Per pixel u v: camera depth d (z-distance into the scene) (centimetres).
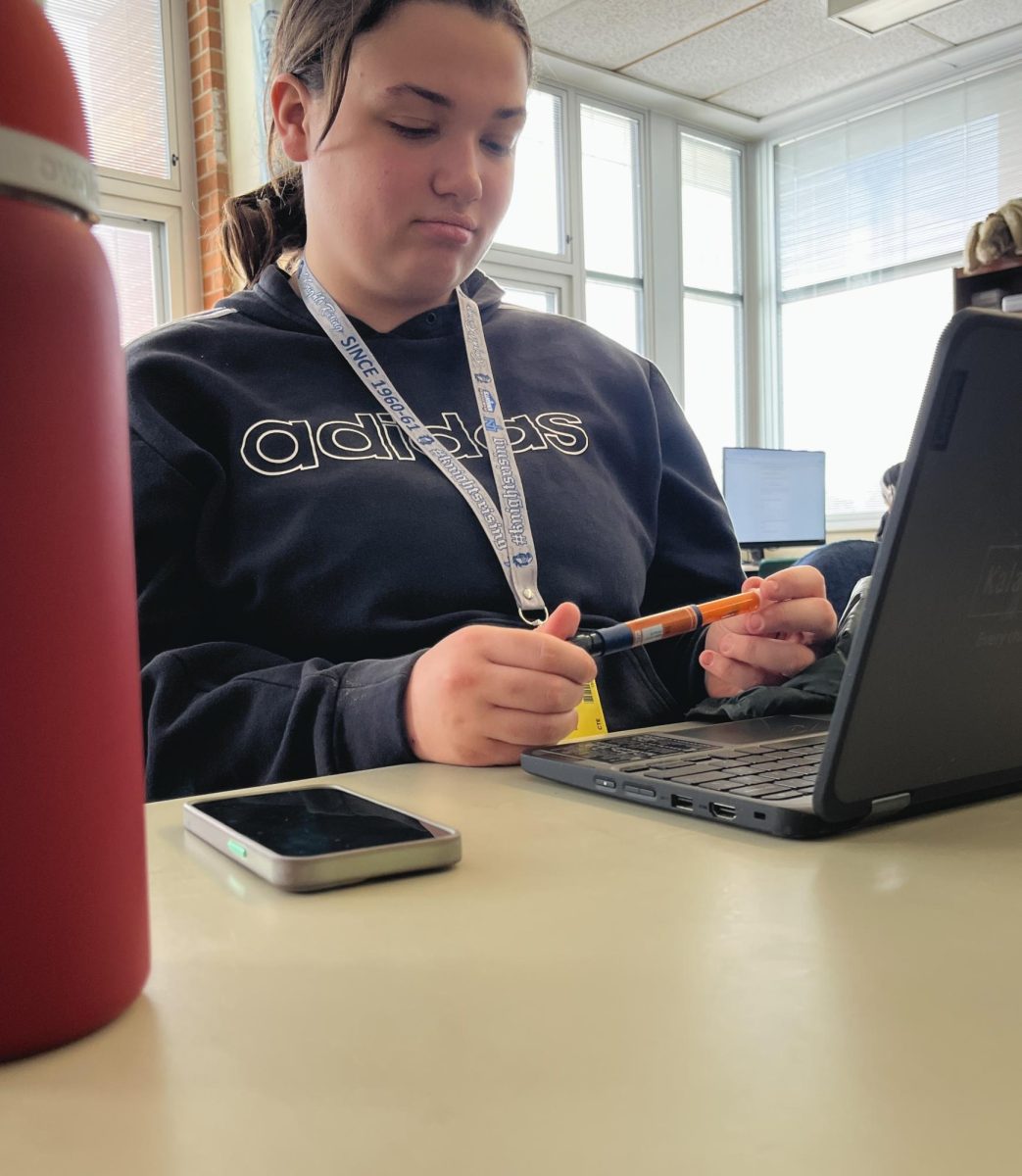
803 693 86
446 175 104
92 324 25
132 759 28
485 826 52
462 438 112
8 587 24
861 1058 26
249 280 134
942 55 488
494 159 109
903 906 38
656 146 545
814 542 464
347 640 100
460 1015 29
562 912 38
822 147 564
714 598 127
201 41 397
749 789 53
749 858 45
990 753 52
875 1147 22
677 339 560
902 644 45
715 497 134
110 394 26
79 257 25
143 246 407
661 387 138
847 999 30
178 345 108
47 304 24
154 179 400
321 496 101
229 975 32
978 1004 29
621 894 40
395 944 35
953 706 49
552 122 511
